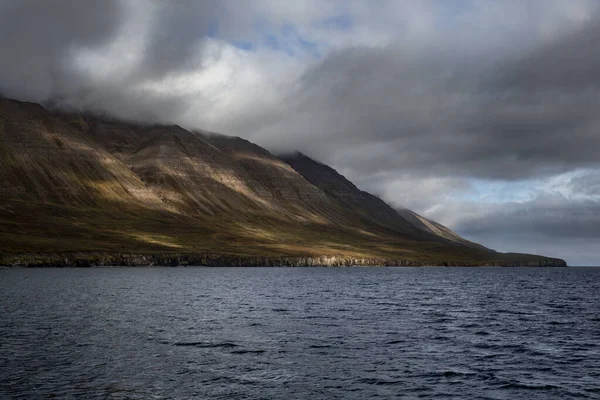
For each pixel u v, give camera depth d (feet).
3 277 533.14
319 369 138.51
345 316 247.50
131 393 116.16
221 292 385.29
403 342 177.68
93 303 289.94
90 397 112.88
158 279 540.93
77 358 146.82
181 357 149.89
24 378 126.11
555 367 143.64
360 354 157.07
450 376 133.39
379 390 120.88
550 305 317.01
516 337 190.70
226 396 115.24
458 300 346.74
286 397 115.14
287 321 226.38
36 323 210.38
